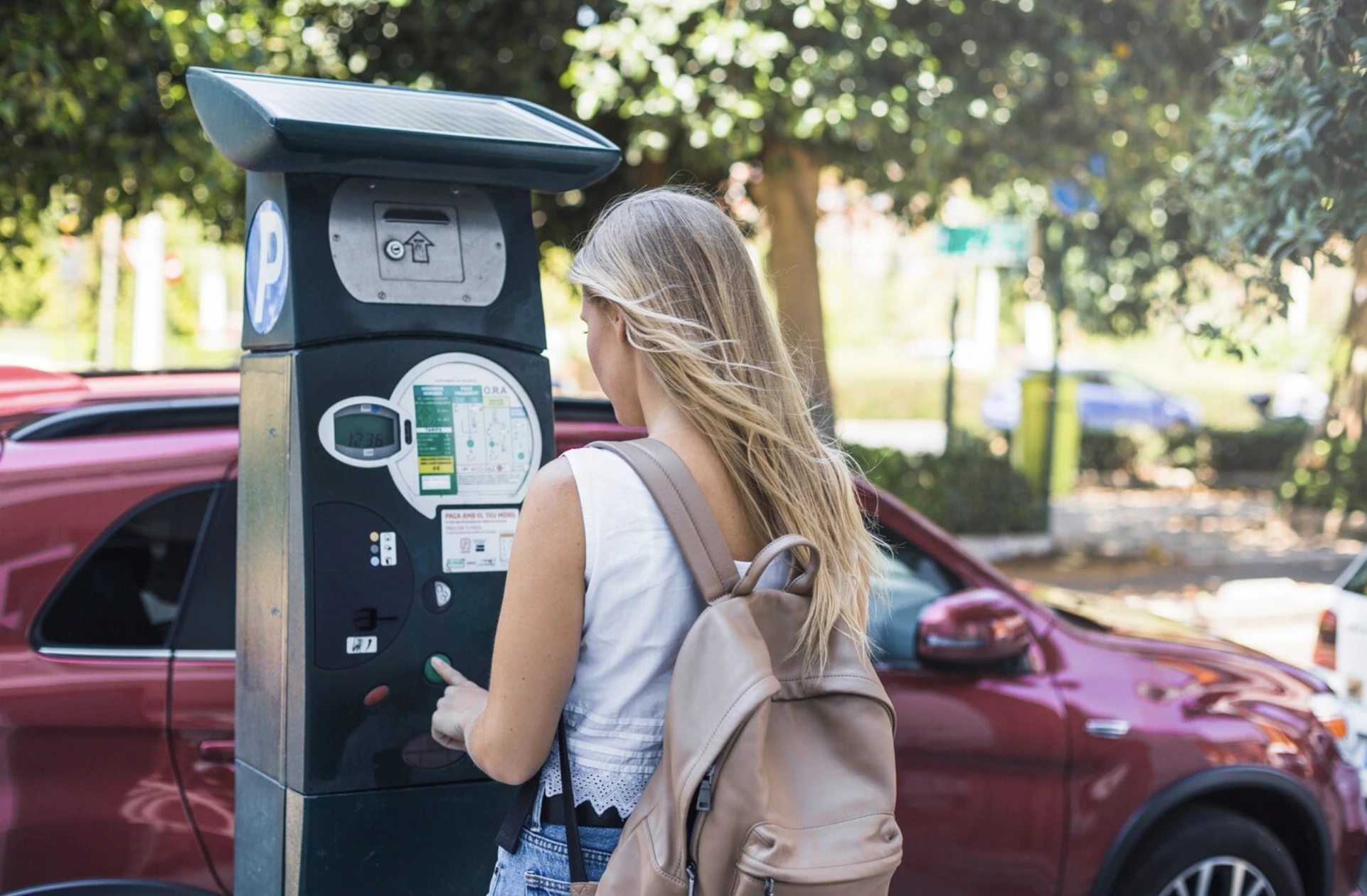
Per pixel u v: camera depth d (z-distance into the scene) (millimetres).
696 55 7477
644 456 1788
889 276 44188
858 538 1922
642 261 1836
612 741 1777
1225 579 11492
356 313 2367
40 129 6297
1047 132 8914
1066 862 3582
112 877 2719
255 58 7078
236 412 3105
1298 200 3850
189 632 2842
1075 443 14945
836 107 7504
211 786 2785
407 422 2406
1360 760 4523
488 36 8359
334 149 2254
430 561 2414
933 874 3469
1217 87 5031
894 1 7523
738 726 1618
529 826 1844
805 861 1594
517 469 2504
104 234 14461
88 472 2854
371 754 2371
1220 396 26906
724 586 1758
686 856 1634
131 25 6082
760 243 10727
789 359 1906
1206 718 3781
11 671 2684
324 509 2334
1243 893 3791
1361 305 14000
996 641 3514
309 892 2334
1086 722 3619
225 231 8766
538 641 1737
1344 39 3600
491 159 2373
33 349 26297
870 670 1792
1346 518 13805
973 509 11633
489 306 2490
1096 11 8648
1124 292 13758
